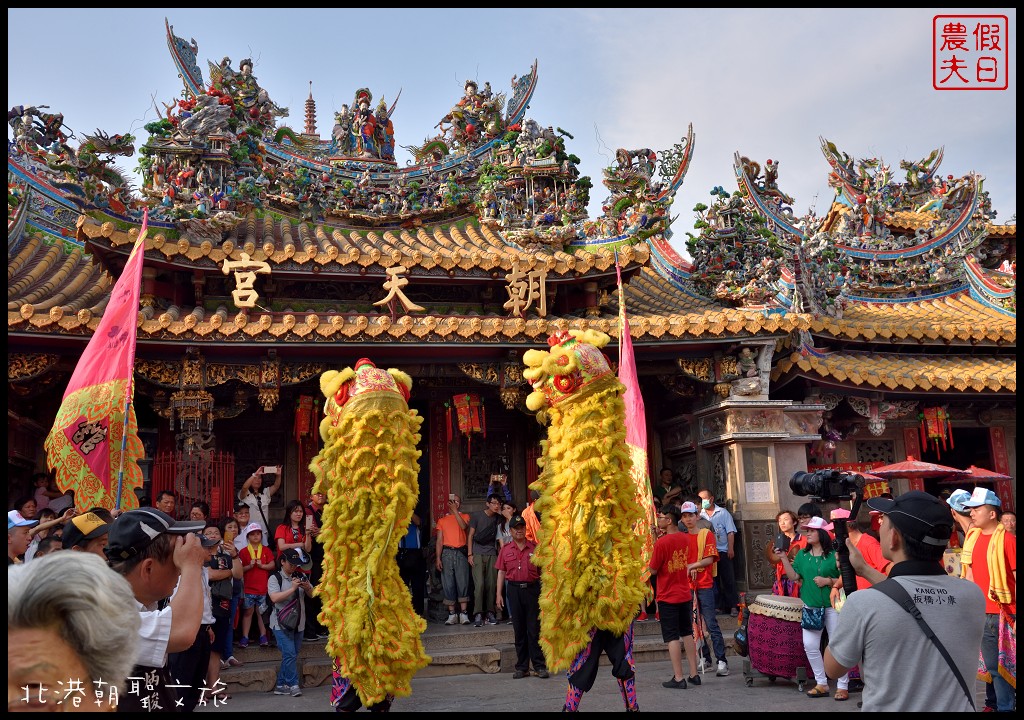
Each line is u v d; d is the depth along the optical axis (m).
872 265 18.30
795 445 13.34
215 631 8.51
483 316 13.34
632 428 10.05
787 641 8.62
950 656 3.40
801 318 12.52
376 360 11.91
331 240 14.30
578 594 6.40
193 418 10.96
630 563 6.58
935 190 19.30
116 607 2.33
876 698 3.43
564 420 6.86
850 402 14.45
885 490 14.66
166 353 10.95
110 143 12.38
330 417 7.03
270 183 14.91
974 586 3.60
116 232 11.06
